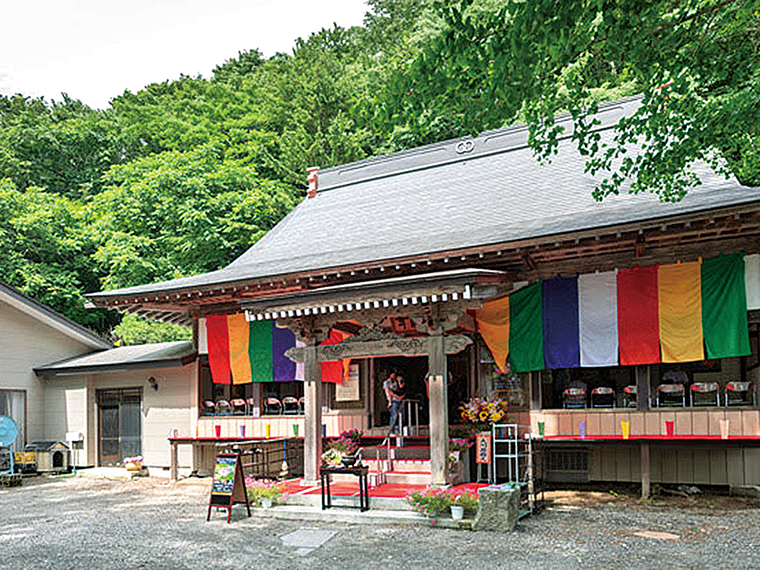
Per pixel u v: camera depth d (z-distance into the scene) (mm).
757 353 11336
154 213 26688
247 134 30156
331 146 26750
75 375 18000
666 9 7152
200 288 13875
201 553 8227
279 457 14141
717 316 10781
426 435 14211
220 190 27438
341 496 10438
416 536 8703
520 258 11719
